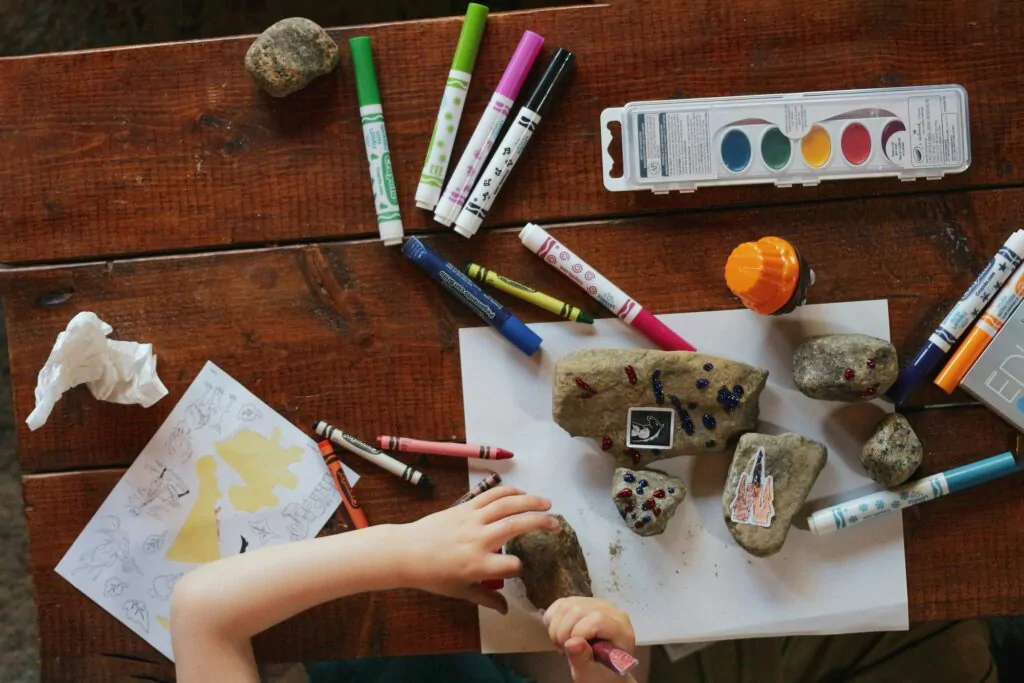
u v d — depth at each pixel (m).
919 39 0.82
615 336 0.84
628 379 0.80
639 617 0.84
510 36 0.83
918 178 0.83
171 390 0.84
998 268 0.81
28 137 0.83
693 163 0.82
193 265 0.84
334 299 0.84
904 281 0.83
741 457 0.81
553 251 0.82
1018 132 0.83
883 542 0.84
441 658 1.02
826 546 0.84
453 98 0.82
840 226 0.83
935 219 0.83
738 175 0.82
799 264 0.77
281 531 0.85
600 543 0.84
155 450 0.84
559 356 0.84
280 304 0.84
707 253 0.83
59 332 0.84
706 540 0.84
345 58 0.83
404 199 0.84
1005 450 0.84
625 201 0.83
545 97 0.81
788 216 0.83
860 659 1.02
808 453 0.81
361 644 0.84
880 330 0.83
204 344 0.84
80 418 0.84
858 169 0.82
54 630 0.85
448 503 0.84
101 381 0.83
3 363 1.11
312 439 0.84
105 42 1.07
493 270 0.84
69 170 0.83
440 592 0.79
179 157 0.83
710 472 0.84
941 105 0.82
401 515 0.84
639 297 0.83
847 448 0.84
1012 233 0.83
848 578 0.84
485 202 0.82
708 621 0.84
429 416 0.84
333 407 0.84
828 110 0.82
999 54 0.82
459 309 0.84
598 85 0.83
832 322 0.83
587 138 0.83
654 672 1.03
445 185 0.83
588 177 0.83
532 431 0.84
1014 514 0.84
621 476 0.82
